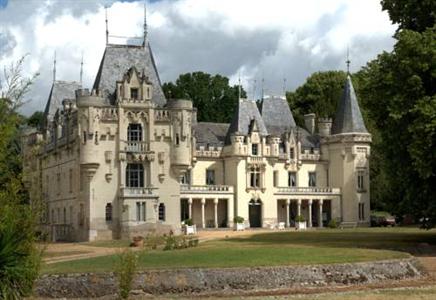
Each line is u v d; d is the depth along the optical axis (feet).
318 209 334.24
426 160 154.30
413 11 175.11
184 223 276.21
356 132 332.60
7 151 63.93
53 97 324.60
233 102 420.77
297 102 431.02
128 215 254.27
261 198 315.78
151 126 263.08
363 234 220.43
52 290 110.32
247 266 122.11
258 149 316.81
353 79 409.28
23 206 63.52
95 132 255.50
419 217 172.04
